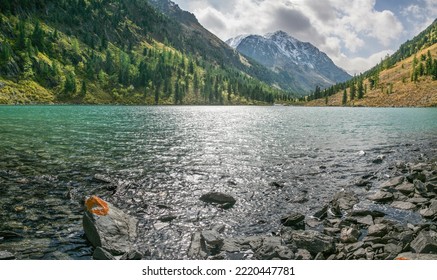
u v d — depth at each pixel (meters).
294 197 18.25
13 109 110.19
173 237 13.12
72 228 13.70
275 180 21.98
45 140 37.00
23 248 11.88
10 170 22.86
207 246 12.16
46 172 22.62
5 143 34.31
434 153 32.25
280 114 113.88
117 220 13.35
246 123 68.88
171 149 33.09
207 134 46.66
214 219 15.10
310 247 12.04
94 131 47.38
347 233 13.02
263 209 16.55
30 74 189.88
